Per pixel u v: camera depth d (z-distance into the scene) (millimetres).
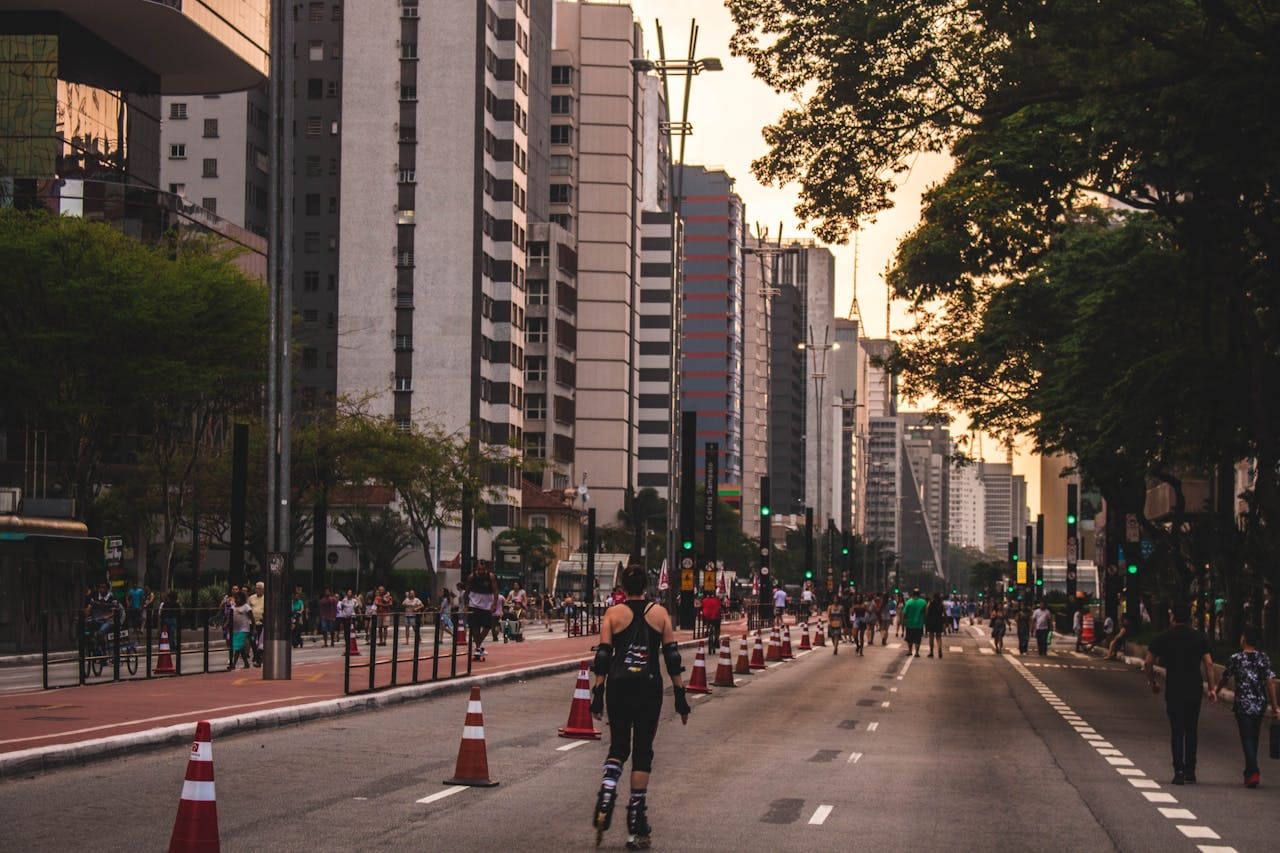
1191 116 37000
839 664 65938
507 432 174250
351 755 25375
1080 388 56438
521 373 182500
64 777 21672
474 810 19359
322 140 180875
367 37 169375
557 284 196750
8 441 95312
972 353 72688
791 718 36438
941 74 41094
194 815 13883
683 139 86938
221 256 82125
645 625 17125
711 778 23969
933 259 56531
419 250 168000
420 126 168625
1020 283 67312
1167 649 25078
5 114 109750
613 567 169125
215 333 76000
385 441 107188
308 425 102875
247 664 52281
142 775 21922
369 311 168375
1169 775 26078
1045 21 36750
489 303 173750
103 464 95562
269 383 42156
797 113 42562
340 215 169000
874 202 43062
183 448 96312
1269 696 24734
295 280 178875
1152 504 128625
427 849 16328
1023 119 44562
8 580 60094
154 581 110875
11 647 59969
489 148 173125
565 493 188250
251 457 99562
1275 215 44188
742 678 53656
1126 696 49344
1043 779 25094
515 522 177250
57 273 71938
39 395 72250
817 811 20422
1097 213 69312
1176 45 36656
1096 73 36906
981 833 18922
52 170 109562
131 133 123750
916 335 79000
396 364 167625
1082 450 69625
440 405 167000
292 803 19594
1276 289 46781
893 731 33656
